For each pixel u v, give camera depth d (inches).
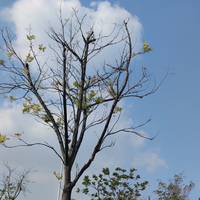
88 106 333.1
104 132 299.3
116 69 326.6
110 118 301.0
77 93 330.6
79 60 332.2
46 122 326.0
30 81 331.0
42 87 332.8
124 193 576.7
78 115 315.9
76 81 332.8
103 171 585.0
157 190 786.2
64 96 292.2
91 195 577.0
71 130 314.5
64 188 287.6
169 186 789.2
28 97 330.0
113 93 331.9
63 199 283.3
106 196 575.5
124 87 306.8
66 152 293.0
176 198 767.1
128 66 312.3
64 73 313.4
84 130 317.4
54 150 301.3
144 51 327.6
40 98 325.7
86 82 337.7
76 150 303.4
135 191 583.5
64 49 331.3
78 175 291.0
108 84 334.3
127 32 328.8
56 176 334.3
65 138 294.0
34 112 324.2
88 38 345.7
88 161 296.5
